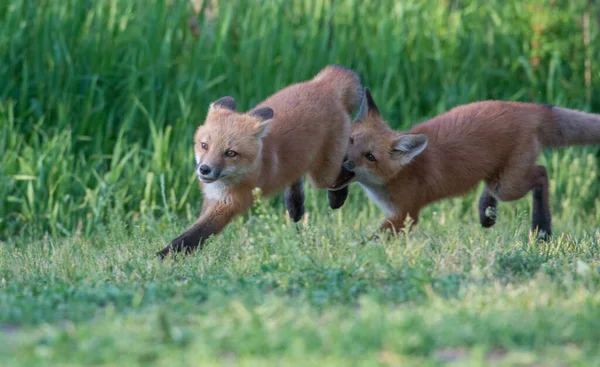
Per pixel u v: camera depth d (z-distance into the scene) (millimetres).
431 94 17312
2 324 6715
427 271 8578
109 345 5633
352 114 12375
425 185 11570
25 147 14266
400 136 11227
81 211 13805
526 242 10805
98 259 9773
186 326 6402
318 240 9812
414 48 17703
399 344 5516
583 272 8195
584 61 18109
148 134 15672
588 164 16094
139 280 8656
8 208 13875
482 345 5633
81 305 7035
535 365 5438
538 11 18312
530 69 17406
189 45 16781
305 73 16594
